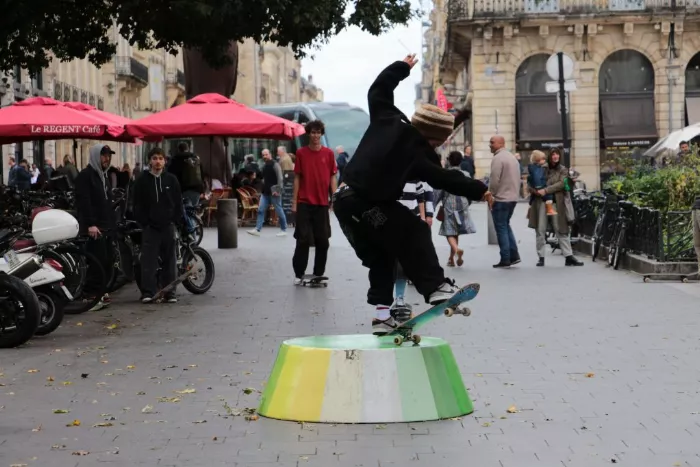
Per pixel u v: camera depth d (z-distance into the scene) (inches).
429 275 291.4
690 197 718.5
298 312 503.5
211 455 255.4
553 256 779.4
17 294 412.2
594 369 355.6
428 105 295.4
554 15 1796.3
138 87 2615.7
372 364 287.6
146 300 544.4
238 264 745.6
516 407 301.7
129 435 276.1
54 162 1953.7
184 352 398.3
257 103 3991.1
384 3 745.0
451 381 295.3
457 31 1834.4
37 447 265.7
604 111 1830.7
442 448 258.8
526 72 1838.1
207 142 1267.2
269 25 721.0
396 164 288.2
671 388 324.5
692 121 1823.3
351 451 257.0
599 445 260.7
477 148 1839.3
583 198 850.1
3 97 1593.3
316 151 603.5
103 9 759.1
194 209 798.5
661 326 445.1
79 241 523.5
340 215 297.9
